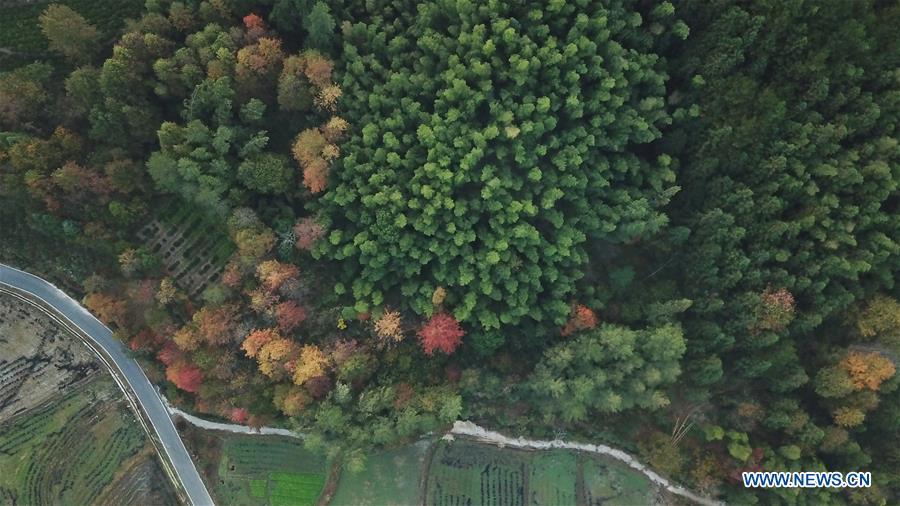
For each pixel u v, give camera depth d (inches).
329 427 2407.7
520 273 2379.4
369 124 2295.8
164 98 2345.0
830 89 2273.6
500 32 2237.9
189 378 2431.1
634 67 2315.5
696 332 2464.3
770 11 2191.2
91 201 2400.3
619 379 2384.4
